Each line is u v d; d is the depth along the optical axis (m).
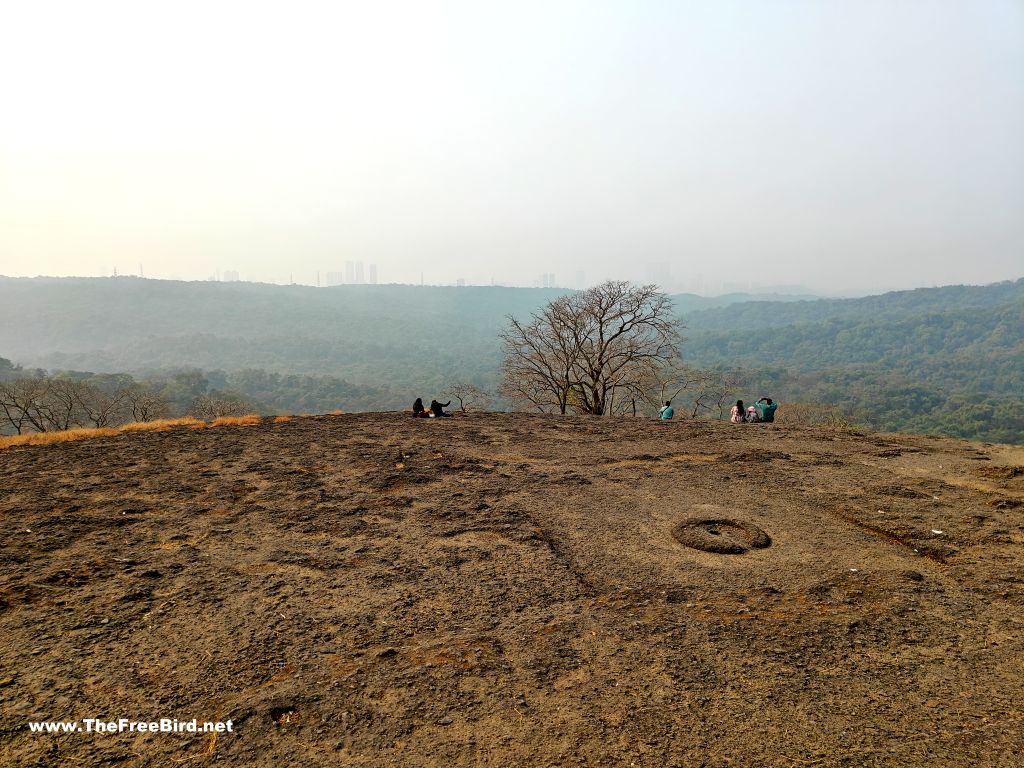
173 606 3.91
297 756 2.50
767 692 2.99
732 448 10.05
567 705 2.88
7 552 4.79
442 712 2.81
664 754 2.52
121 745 2.54
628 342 25.94
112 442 10.66
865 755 2.51
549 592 4.24
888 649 3.43
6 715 2.70
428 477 7.83
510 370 27.61
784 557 4.96
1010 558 4.82
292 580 4.39
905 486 7.20
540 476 7.98
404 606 3.98
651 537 5.48
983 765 2.44
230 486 7.23
